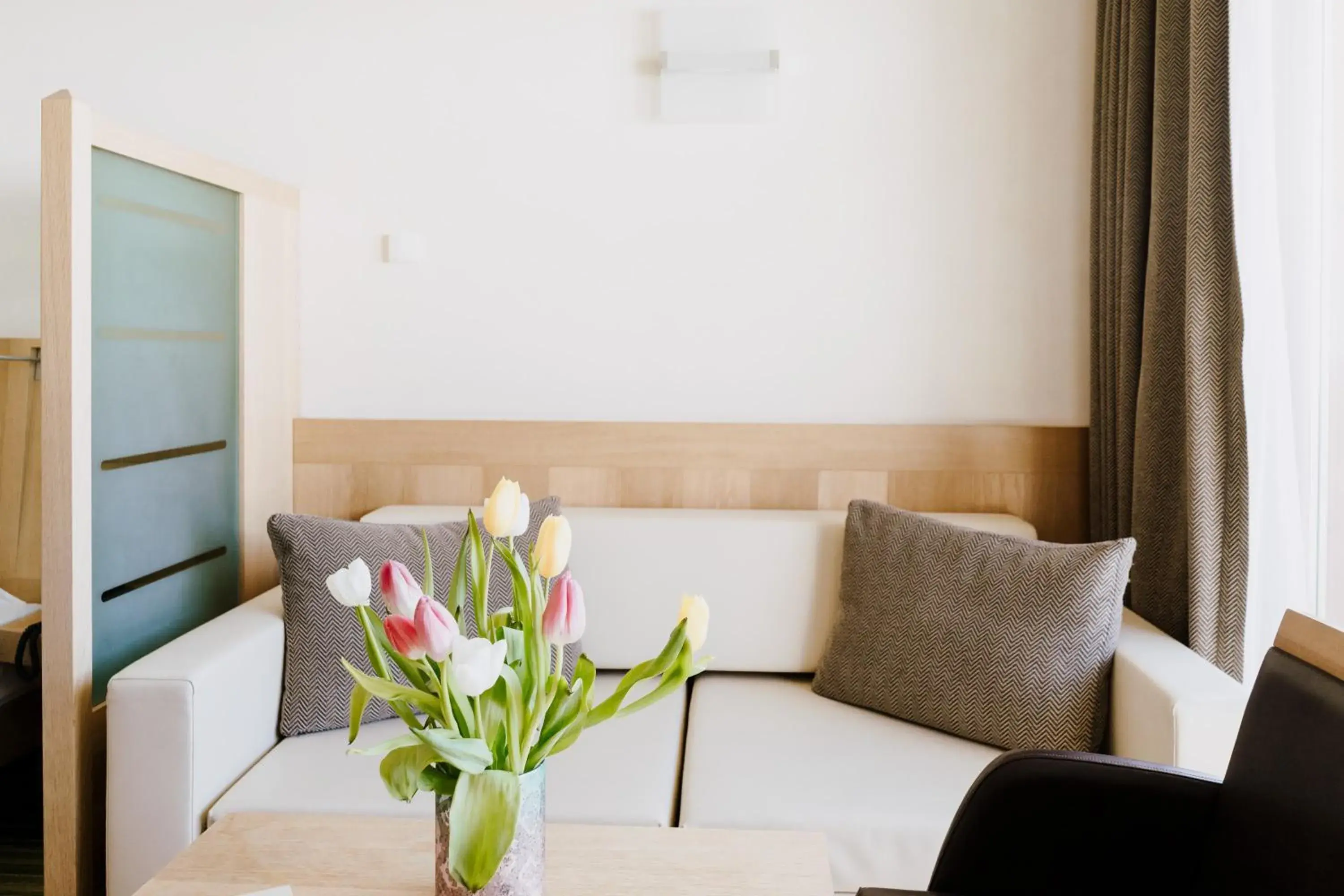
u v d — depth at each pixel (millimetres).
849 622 2264
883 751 1982
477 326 2799
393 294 2807
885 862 1724
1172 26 2178
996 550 2131
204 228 2336
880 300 2725
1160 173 2215
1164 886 1424
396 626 1073
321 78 2777
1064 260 2688
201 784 1783
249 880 1333
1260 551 2021
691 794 1816
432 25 2756
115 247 1991
